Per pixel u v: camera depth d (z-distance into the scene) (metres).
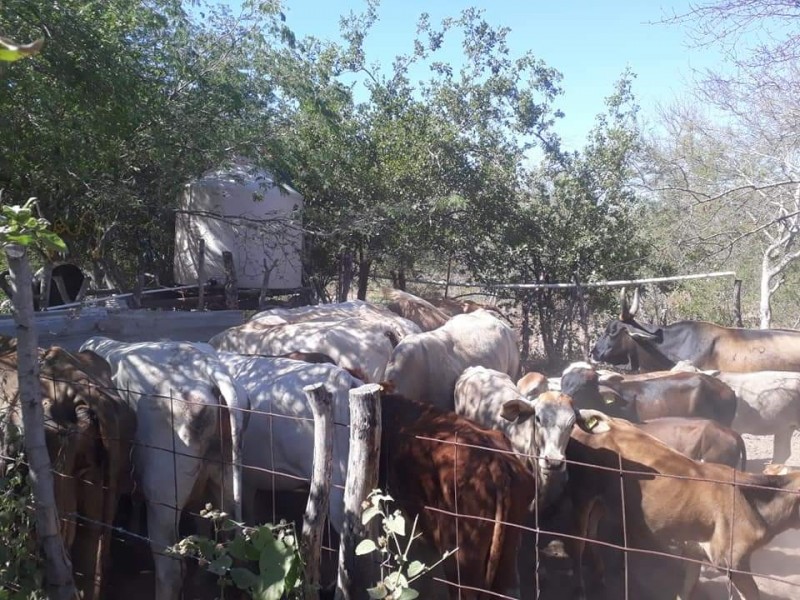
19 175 9.86
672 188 14.00
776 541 7.15
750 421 8.90
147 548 6.41
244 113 12.05
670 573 6.47
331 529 5.95
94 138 9.60
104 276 13.97
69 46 8.60
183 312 8.85
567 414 5.80
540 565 6.58
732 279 18.64
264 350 7.91
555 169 16.30
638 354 11.46
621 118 16.16
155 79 10.66
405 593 3.49
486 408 7.11
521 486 4.98
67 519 4.72
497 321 9.41
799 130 12.98
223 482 5.47
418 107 15.98
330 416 3.82
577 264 15.73
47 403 4.94
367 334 7.93
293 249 13.35
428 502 5.17
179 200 13.04
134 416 5.48
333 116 13.33
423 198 15.40
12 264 3.71
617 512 5.74
